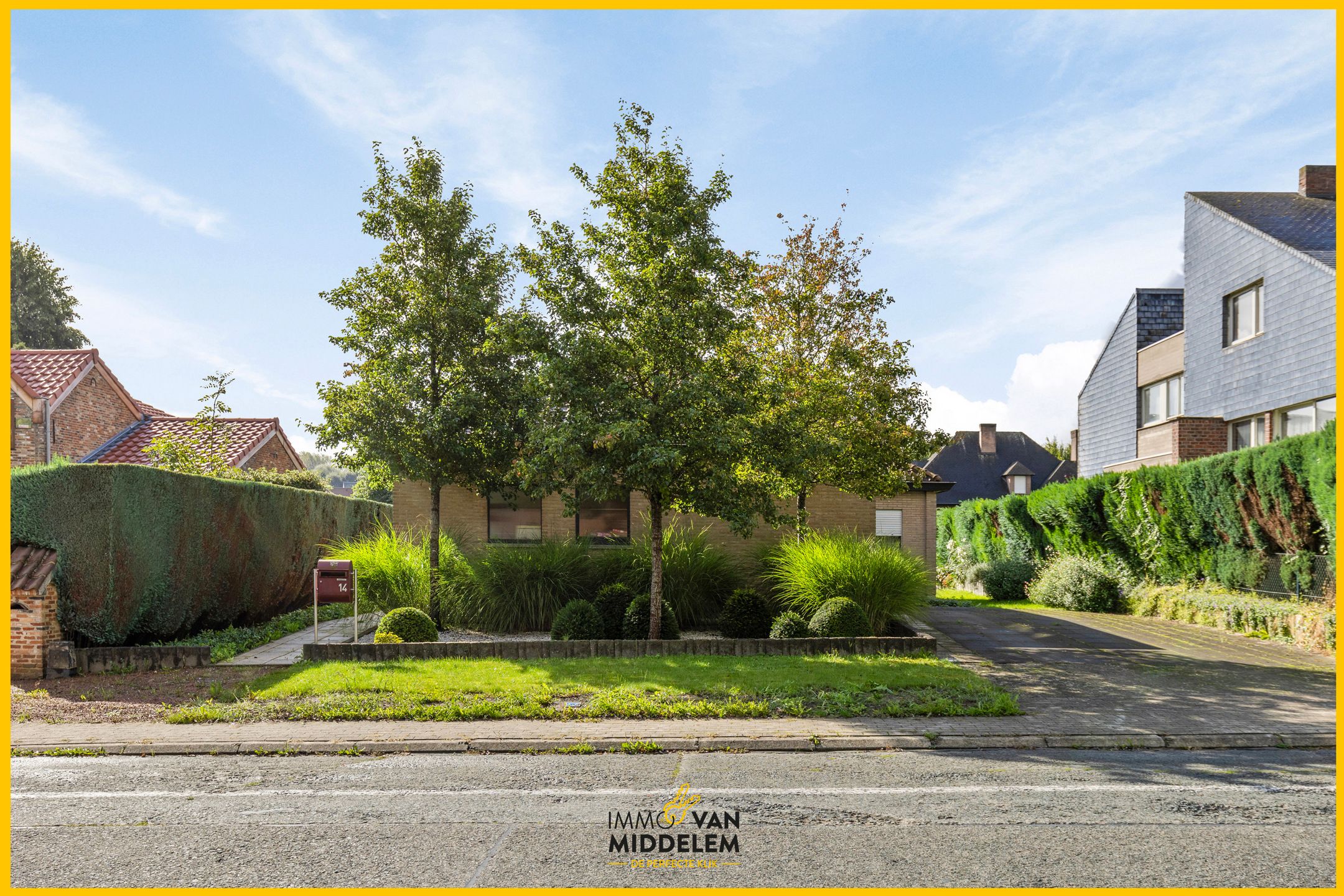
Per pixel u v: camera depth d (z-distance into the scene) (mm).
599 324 11406
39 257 43781
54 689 9148
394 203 13602
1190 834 4910
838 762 6512
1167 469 15445
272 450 27453
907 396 15703
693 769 6344
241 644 12367
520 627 13492
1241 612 13156
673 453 10219
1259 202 19641
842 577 12273
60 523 10125
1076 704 8203
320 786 5984
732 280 11703
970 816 5223
